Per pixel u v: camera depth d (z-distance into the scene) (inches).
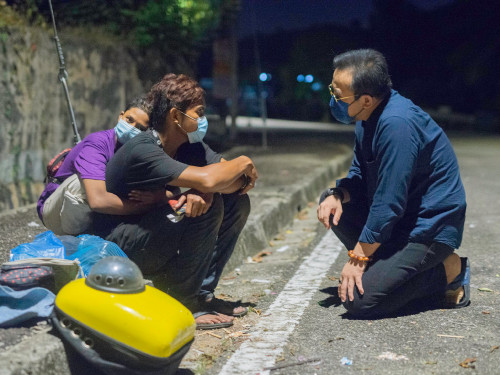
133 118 130.6
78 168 130.6
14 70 273.7
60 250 121.8
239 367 117.0
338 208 149.5
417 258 138.1
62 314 99.6
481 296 158.2
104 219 132.6
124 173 125.5
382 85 135.9
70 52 319.3
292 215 288.0
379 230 134.3
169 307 102.0
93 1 390.6
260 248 224.7
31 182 283.6
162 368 99.9
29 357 95.6
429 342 126.9
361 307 138.9
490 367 114.5
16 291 110.0
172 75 129.6
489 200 328.2
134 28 407.2
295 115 2094.0
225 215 139.0
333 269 191.6
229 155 498.0
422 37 1964.8
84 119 331.0
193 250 129.3
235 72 661.9
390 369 114.3
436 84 1930.4
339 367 115.6
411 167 133.9
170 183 124.6
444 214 138.5
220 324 136.7
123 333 97.5
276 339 130.3
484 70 1754.4
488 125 1350.9
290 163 432.8
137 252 128.0
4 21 275.4
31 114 284.8
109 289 99.1
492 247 216.4
